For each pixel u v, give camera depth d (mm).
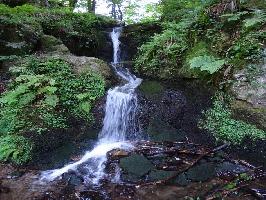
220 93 6918
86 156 6199
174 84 7895
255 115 6234
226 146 5918
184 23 8680
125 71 9422
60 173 5625
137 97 7414
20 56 8828
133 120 7062
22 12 11109
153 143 6383
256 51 6754
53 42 9867
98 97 7562
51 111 6949
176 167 5496
